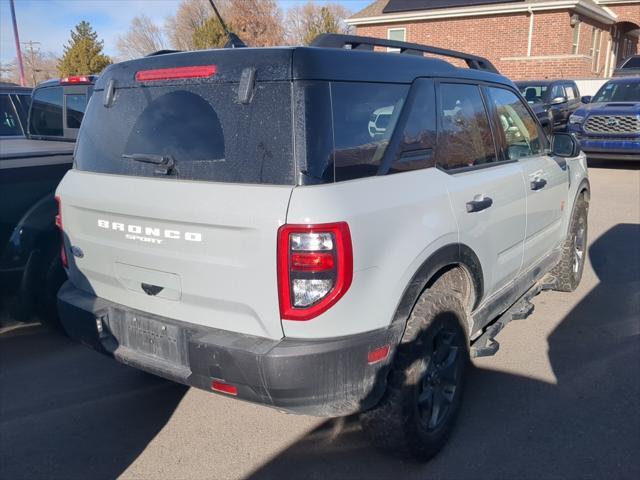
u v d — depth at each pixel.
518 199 3.97
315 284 2.55
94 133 3.37
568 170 5.05
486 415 3.70
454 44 23.98
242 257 2.65
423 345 3.00
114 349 3.25
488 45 23.28
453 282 3.45
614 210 9.19
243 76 2.73
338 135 2.71
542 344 4.66
